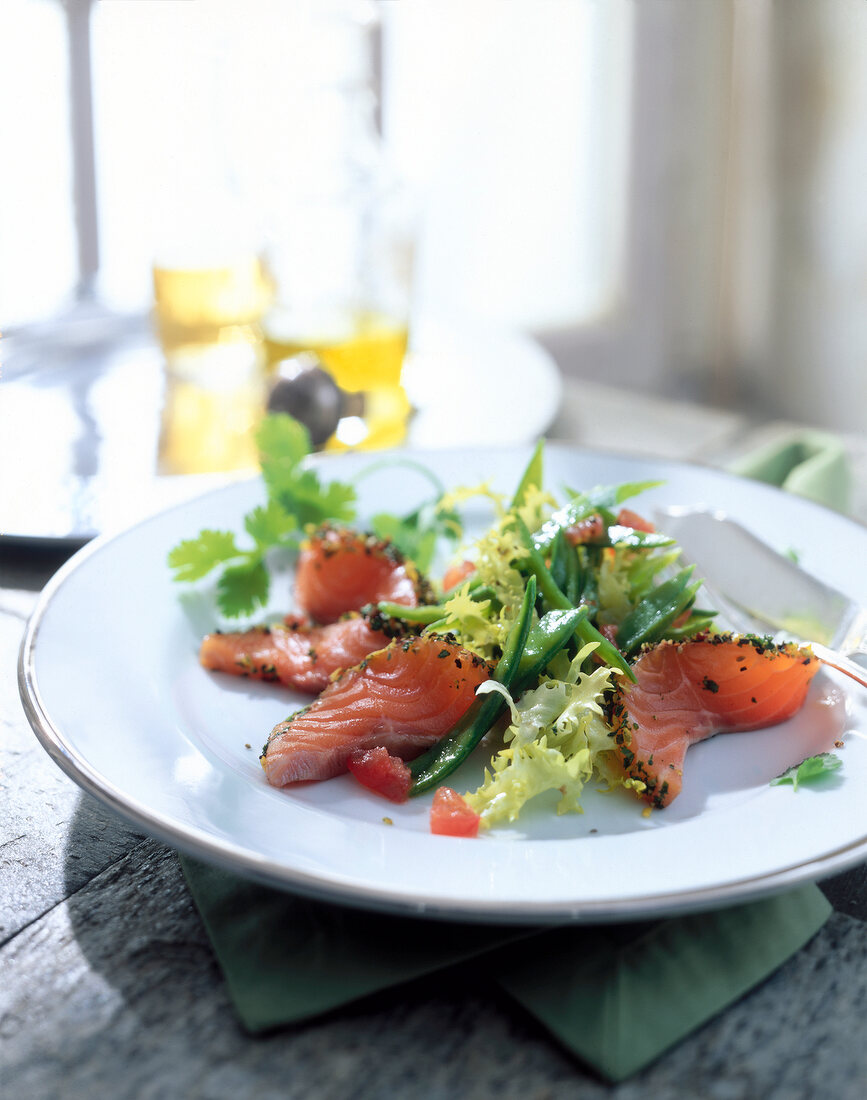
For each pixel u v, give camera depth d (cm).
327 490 66
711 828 47
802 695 54
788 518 65
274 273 82
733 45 145
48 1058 43
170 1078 42
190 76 124
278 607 62
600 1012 44
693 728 53
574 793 50
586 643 54
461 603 54
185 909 47
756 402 161
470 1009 44
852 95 137
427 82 148
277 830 47
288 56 125
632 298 159
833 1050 43
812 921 47
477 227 157
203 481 73
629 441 82
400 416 82
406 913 42
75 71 131
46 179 134
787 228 149
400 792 50
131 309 102
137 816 45
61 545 66
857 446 88
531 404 83
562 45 147
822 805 48
